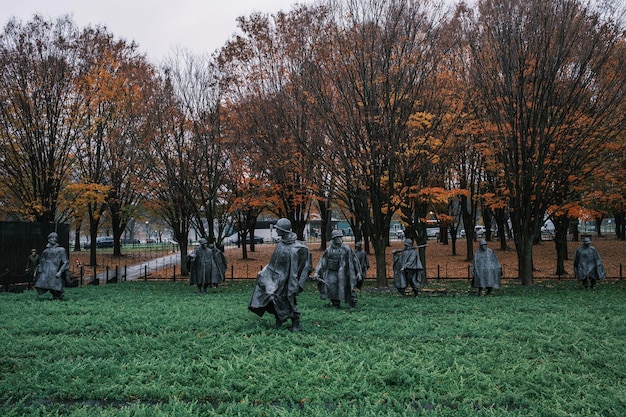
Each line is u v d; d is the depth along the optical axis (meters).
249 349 8.63
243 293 18.67
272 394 6.55
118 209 35.72
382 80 18.41
